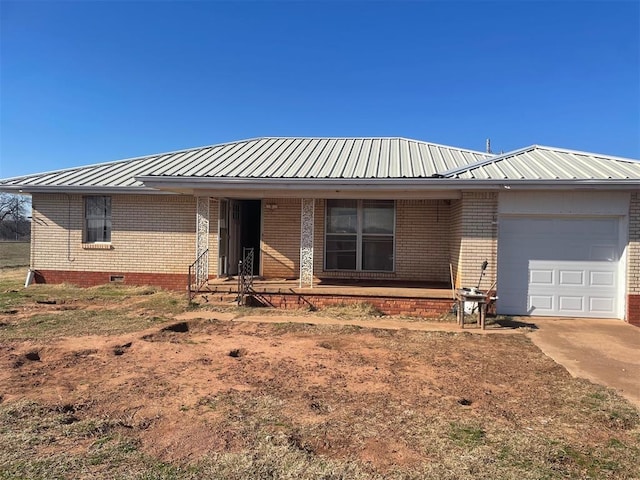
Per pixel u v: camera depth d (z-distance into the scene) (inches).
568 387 222.4
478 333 340.2
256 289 443.8
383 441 161.0
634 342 318.3
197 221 475.5
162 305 432.5
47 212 554.9
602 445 161.3
